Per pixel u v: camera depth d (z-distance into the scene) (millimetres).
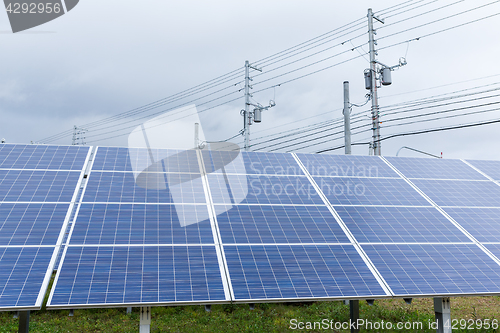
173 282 8711
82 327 15812
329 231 11047
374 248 10586
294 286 9055
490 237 11594
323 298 8828
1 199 10570
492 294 9539
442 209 12742
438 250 10805
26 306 7707
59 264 8727
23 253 8945
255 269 9383
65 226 9953
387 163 15531
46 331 14992
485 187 14461
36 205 10562
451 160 16469
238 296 8578
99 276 8586
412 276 9781
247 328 15508
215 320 16750
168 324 16172
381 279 9562
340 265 9852
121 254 9258
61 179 11867
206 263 9359
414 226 11703
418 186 14000
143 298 8227
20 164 12336
